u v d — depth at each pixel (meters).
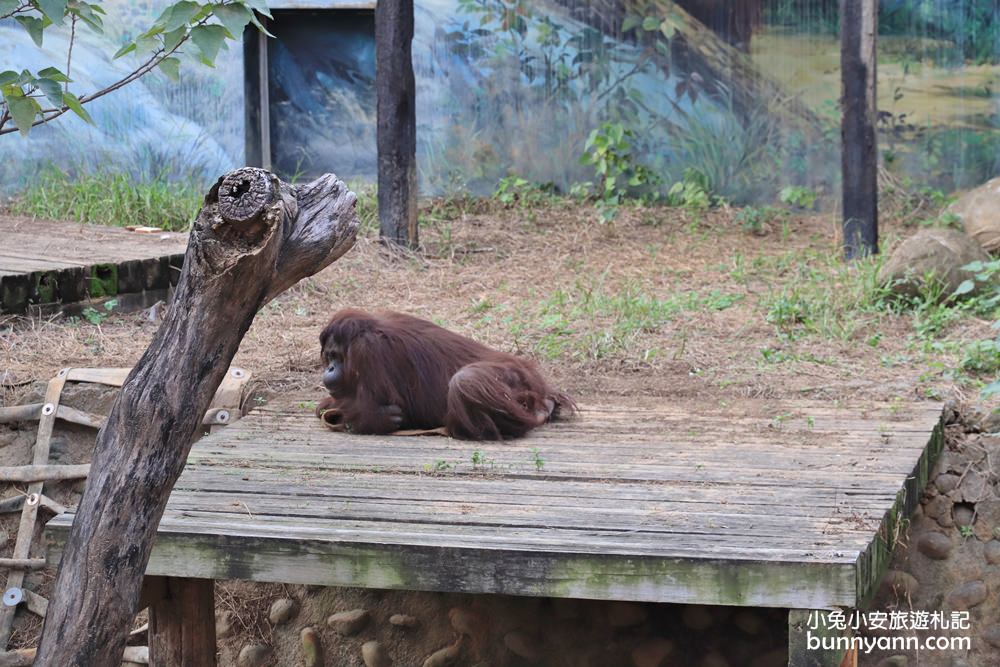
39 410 7.99
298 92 15.27
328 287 11.11
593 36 14.81
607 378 8.33
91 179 14.20
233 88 15.02
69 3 4.89
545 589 4.90
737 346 9.01
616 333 9.28
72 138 15.02
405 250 12.17
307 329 9.84
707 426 7.02
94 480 3.62
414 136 12.26
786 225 13.50
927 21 14.01
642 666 6.52
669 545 4.90
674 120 14.84
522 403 6.95
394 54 11.91
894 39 14.12
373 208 13.79
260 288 3.67
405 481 5.98
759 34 14.52
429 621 6.85
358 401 6.95
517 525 5.25
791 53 14.47
